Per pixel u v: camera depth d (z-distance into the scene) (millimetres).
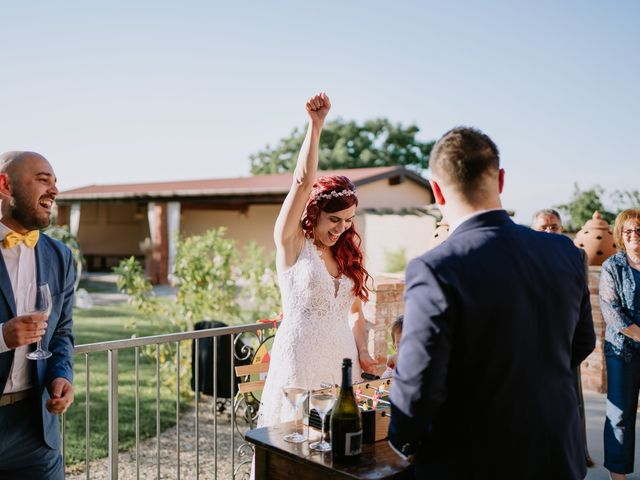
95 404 6199
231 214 21312
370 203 17703
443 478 1639
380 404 2221
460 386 1629
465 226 1729
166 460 4742
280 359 2775
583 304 1872
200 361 5891
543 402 1624
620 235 3758
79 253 14641
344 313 2885
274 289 7074
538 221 4262
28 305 2420
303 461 1938
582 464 1754
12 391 2369
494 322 1582
